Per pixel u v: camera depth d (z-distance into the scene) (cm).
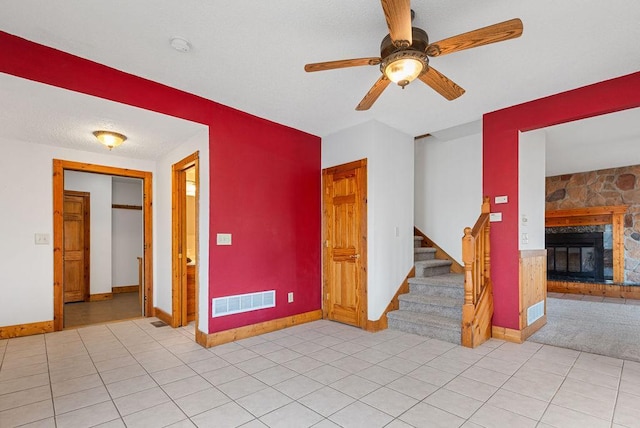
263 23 217
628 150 518
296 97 332
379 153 400
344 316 421
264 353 314
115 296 638
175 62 266
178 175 420
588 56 255
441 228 517
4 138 370
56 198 399
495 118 364
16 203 375
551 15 207
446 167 513
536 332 381
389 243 410
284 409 212
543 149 419
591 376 261
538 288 399
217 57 258
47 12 205
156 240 472
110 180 625
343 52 252
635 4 196
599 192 655
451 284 399
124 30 224
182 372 271
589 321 434
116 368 279
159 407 215
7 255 367
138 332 386
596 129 420
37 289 382
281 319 398
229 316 350
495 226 361
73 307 537
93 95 263
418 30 208
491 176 365
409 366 281
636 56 254
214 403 220
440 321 358
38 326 379
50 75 244
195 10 204
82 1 195
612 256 637
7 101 272
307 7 202
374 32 227
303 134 438
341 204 428
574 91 312
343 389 239
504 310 353
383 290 398
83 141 384
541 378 257
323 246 451
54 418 202
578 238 682
